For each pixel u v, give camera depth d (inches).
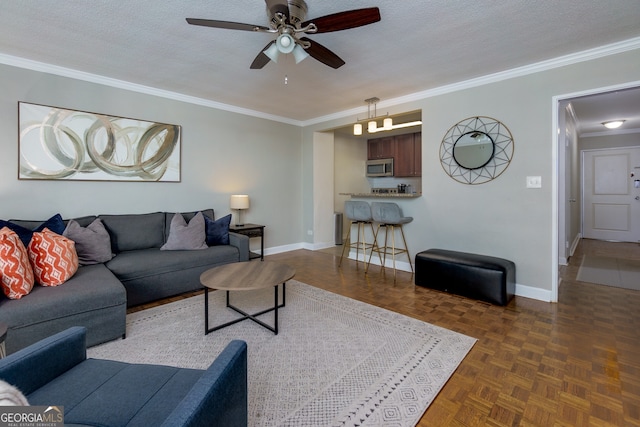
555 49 104.7
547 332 90.7
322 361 75.7
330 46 102.1
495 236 129.7
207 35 95.5
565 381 67.7
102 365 47.7
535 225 119.8
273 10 68.3
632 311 106.3
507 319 100.1
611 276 147.8
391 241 167.5
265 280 88.7
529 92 119.1
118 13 83.7
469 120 135.0
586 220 255.4
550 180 115.8
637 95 151.9
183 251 128.5
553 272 116.3
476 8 81.4
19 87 112.8
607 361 75.2
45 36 95.9
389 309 108.4
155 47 103.3
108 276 94.7
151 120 145.3
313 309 108.1
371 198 180.4
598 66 104.7
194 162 161.0
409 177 256.2
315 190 213.6
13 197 113.0
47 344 43.8
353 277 148.5
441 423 56.1
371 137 265.4
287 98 160.4
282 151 204.8
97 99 129.9
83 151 126.5
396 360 76.1
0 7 80.4
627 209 239.0
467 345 83.1
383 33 94.0
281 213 206.1
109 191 134.2
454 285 122.6
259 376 69.7
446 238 144.7
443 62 115.2
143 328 92.9
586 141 252.8
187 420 29.6
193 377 45.1
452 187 141.7
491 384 66.9
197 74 127.3
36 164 116.6
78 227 111.6
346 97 157.9
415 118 196.9
